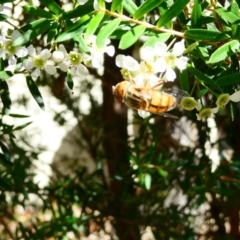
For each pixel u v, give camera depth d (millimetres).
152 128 263
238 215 340
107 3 129
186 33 123
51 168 333
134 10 124
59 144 361
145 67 122
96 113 323
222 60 127
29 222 320
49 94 302
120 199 268
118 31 125
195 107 131
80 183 275
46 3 126
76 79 312
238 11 125
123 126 319
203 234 316
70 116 332
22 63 138
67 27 126
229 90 138
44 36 196
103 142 322
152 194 279
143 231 279
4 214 277
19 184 242
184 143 335
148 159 244
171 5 122
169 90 136
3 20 132
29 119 322
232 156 304
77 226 253
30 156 273
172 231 270
